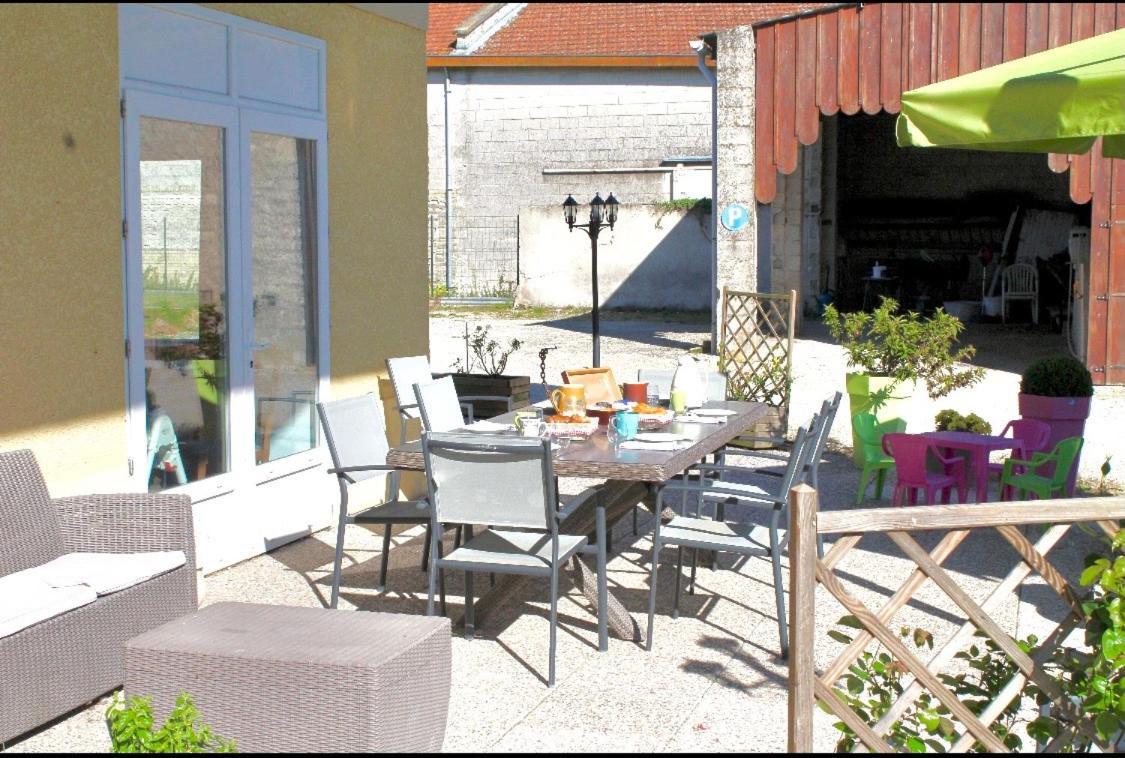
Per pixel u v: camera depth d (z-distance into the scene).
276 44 6.45
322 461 7.05
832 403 5.50
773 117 13.56
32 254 4.91
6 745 3.95
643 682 4.61
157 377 5.67
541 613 5.51
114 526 4.68
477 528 7.15
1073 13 12.66
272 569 6.20
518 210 23.53
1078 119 4.47
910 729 3.75
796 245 17.84
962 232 22.11
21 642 3.86
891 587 5.89
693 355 15.43
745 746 3.98
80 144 5.14
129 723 3.22
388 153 7.56
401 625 3.80
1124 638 3.10
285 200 6.59
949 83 5.05
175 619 4.16
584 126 23.33
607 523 5.56
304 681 3.40
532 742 4.00
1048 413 7.50
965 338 17.41
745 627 5.32
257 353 6.39
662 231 21.86
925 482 6.96
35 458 4.64
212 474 6.09
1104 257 12.73
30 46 4.87
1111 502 3.24
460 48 23.62
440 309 22.39
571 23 24.02
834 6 13.22
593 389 6.50
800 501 3.04
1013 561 6.38
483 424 5.88
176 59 5.73
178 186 5.78
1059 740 3.30
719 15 23.72
